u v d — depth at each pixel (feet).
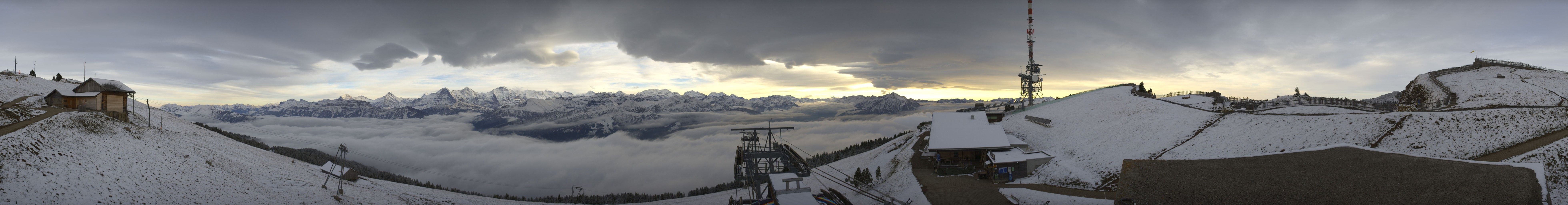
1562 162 146.92
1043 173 223.92
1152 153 227.20
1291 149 199.72
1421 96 304.09
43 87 439.22
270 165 279.90
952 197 198.18
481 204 298.15
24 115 263.70
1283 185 109.81
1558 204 130.31
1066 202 170.30
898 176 267.39
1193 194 110.32
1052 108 401.49
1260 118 238.89
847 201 213.46
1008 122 379.76
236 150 311.27
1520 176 99.76
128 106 379.55
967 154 264.11
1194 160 131.85
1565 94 251.60
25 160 160.66
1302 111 252.21
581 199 469.57
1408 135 189.26
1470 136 179.01
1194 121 262.26
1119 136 266.16
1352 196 100.78
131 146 221.25
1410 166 113.29
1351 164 119.24
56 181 155.63
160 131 297.12
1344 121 212.02
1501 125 182.60
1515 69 314.76
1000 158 234.58
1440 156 172.14
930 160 279.08
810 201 167.43
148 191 170.40
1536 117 185.98
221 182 203.31
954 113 296.10
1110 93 415.44
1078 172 211.82
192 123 476.95
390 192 260.83
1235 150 211.41
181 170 204.74
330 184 248.52
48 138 187.32
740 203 181.37
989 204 184.65
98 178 167.53
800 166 221.05
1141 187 118.83
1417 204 94.53
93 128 229.66
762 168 221.87
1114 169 213.05
